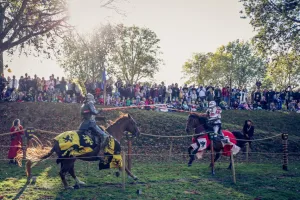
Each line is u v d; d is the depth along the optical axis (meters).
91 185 13.02
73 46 26.62
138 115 26.23
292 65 34.41
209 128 16.11
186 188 13.09
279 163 21.00
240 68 66.44
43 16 24.47
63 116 25.05
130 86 30.44
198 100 31.30
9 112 25.12
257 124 30.44
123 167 12.56
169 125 25.36
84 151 12.01
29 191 11.96
